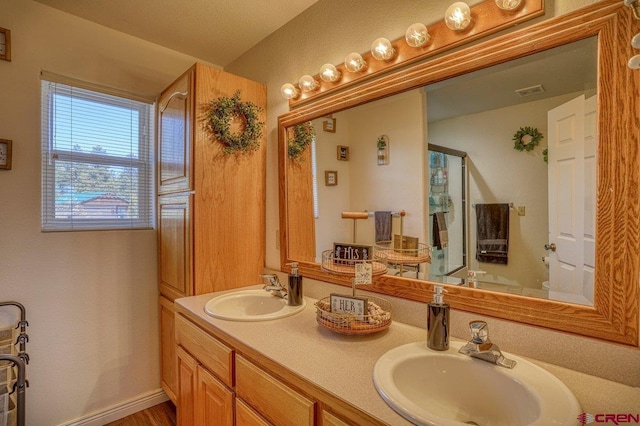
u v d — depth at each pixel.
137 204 2.29
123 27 2.07
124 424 2.07
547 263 1.06
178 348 1.74
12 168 1.77
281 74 2.03
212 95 1.89
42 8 1.86
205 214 1.88
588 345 0.95
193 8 1.87
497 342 1.12
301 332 1.32
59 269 1.93
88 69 2.02
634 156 0.88
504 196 1.14
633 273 0.89
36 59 1.84
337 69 1.66
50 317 1.89
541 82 1.06
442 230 1.31
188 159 1.87
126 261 2.17
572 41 0.98
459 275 1.25
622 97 0.89
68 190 2.00
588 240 0.97
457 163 1.26
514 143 1.12
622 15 0.89
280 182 2.00
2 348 1.66
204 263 1.88
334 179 1.71
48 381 1.89
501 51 1.11
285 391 1.04
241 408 1.25
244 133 2.00
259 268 2.12
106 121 2.14
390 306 1.42
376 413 0.79
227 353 1.32
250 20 1.97
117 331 2.13
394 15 1.43
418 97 1.37
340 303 1.34
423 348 1.10
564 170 1.02
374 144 1.53
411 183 1.40
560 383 0.88
